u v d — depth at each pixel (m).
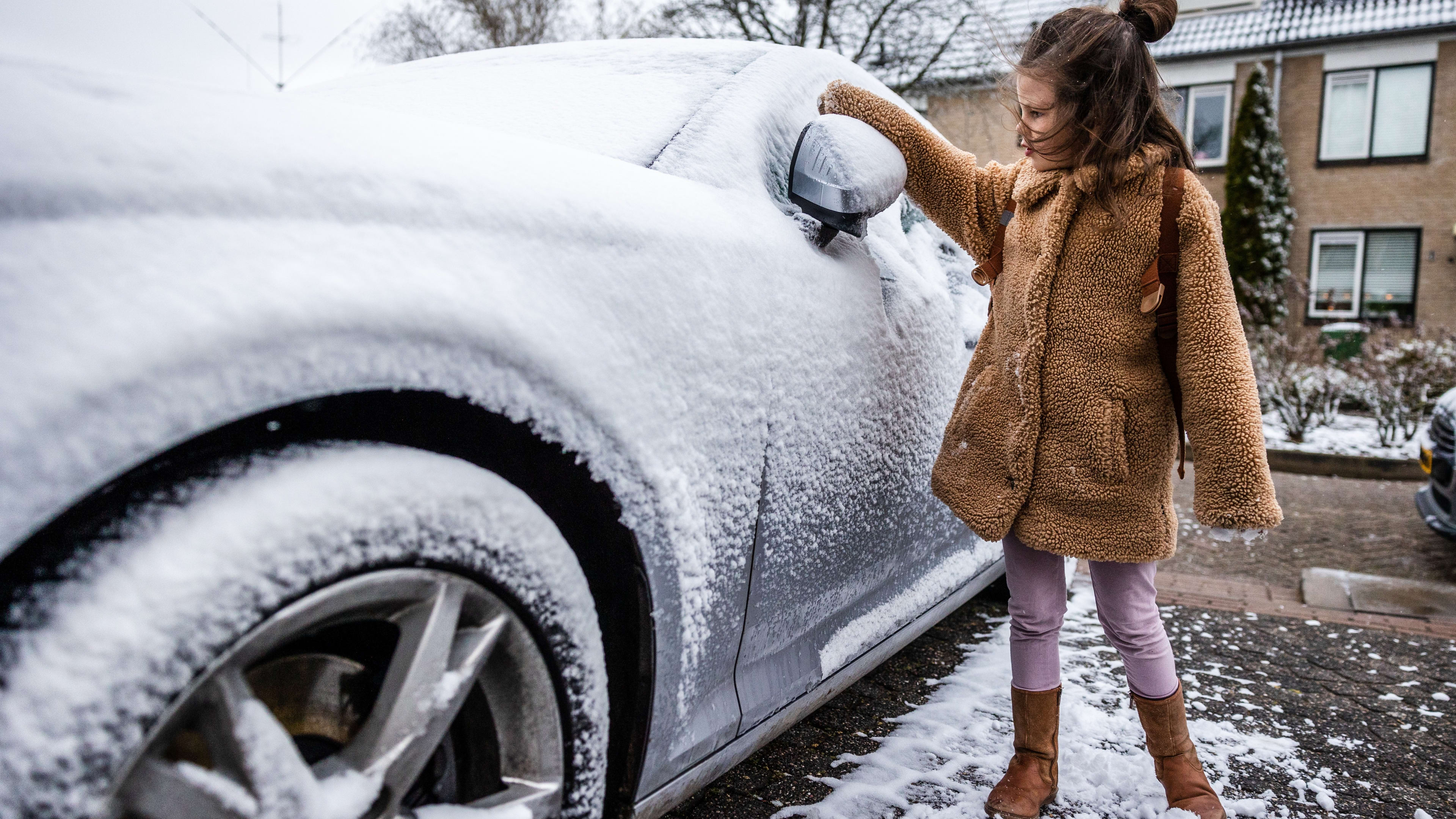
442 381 0.82
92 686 0.62
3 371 0.59
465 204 0.91
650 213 1.14
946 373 1.80
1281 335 9.15
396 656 0.83
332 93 2.01
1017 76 1.47
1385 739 2.04
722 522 1.20
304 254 0.75
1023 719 1.63
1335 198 14.94
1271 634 2.79
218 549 0.68
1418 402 7.25
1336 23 14.74
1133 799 1.69
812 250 1.45
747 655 1.36
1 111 0.66
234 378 0.68
